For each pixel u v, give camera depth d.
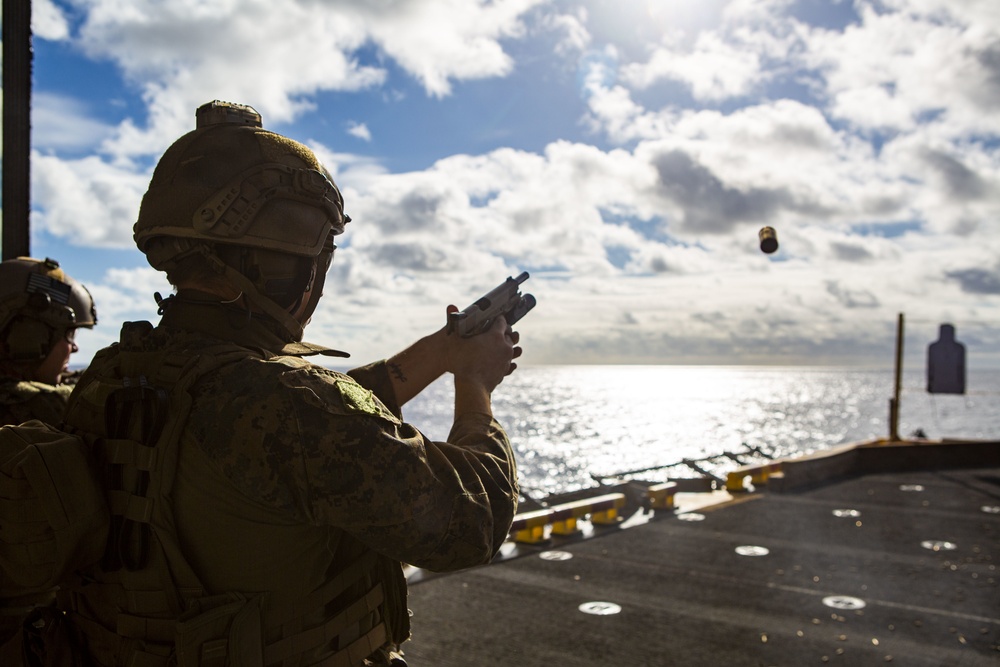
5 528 1.26
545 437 87.50
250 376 1.28
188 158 1.40
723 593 6.95
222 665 1.24
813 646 5.71
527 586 7.13
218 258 1.39
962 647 5.71
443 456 1.37
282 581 1.29
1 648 1.67
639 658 5.45
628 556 8.23
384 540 1.27
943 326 16.75
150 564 1.28
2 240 3.61
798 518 10.33
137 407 1.29
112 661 1.33
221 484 1.25
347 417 1.27
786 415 137.75
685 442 80.94
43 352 2.65
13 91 3.61
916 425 114.06
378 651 1.53
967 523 10.01
